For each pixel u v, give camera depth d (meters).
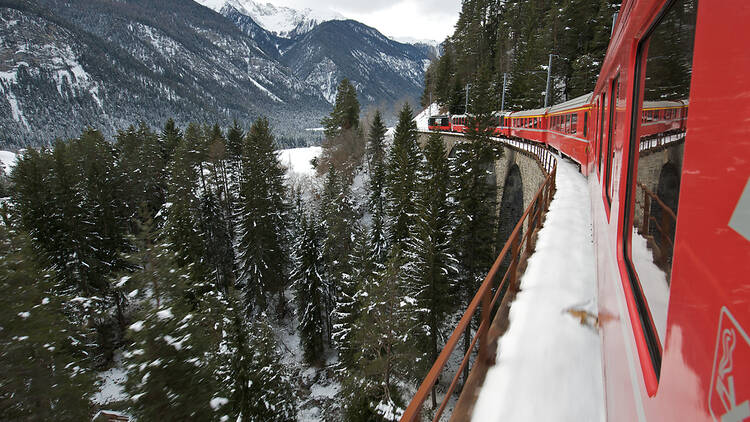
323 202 46.75
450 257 22.78
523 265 6.76
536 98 47.78
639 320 2.14
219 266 46.28
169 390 11.33
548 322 4.73
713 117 1.06
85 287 35.00
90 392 15.20
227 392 14.96
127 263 38.56
